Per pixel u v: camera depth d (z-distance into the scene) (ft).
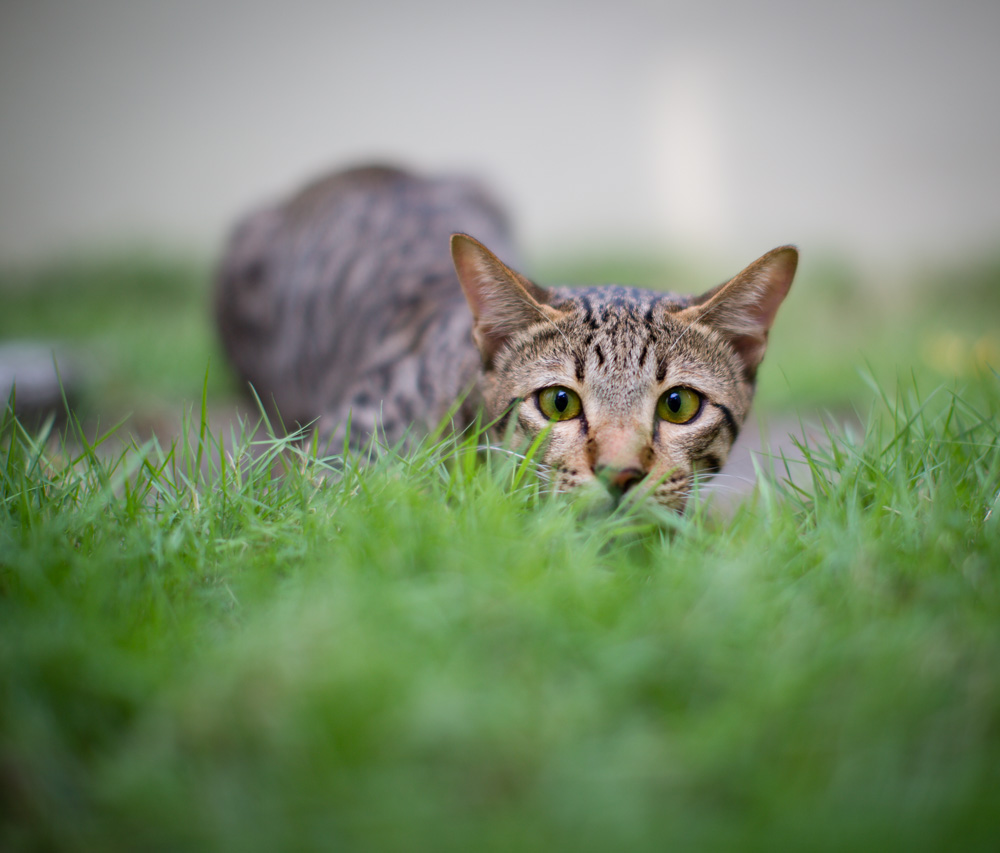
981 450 1.67
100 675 1.29
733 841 1.17
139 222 5.15
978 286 4.13
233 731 1.26
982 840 1.19
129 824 1.23
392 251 2.15
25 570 1.41
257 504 1.54
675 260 4.70
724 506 1.77
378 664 1.28
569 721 1.27
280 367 2.30
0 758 1.24
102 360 2.61
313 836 1.19
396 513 1.48
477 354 1.76
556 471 1.63
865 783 1.25
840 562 1.45
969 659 1.33
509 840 1.16
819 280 4.18
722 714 1.27
